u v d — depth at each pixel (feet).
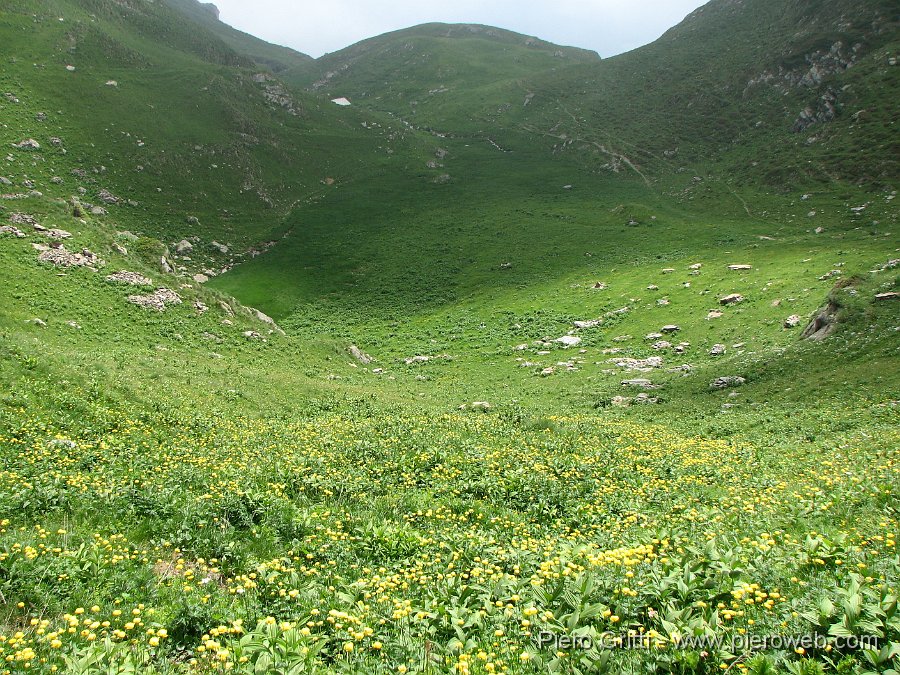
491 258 325.01
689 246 300.20
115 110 407.64
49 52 426.10
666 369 163.84
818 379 117.60
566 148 548.31
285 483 50.03
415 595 27.32
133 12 588.50
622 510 45.11
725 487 51.55
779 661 18.65
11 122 348.38
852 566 25.00
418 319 266.57
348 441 71.56
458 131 616.80
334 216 404.77
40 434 60.18
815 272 207.82
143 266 167.73
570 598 23.79
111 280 152.15
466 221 387.55
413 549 35.17
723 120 517.14
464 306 271.69
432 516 44.52
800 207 345.31
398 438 73.31
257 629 21.90
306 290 311.47
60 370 80.18
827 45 501.56
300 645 20.88
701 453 70.18
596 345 201.57
